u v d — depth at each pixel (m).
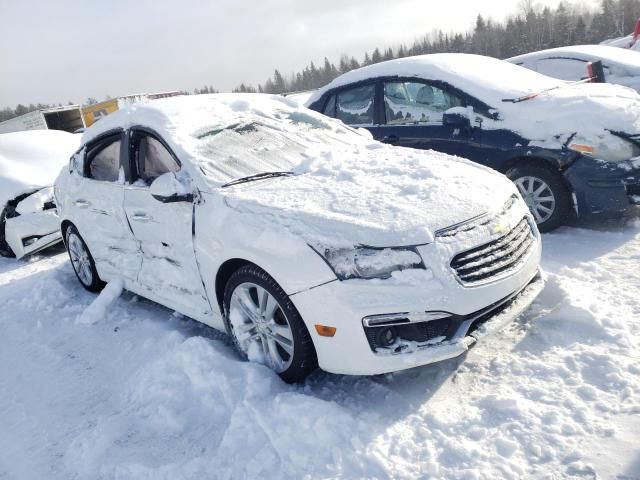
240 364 2.73
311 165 3.29
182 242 3.05
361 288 2.30
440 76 4.95
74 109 20.77
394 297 2.28
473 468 2.00
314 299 2.36
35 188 5.89
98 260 4.17
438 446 2.14
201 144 3.30
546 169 4.28
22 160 6.42
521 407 2.29
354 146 3.87
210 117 3.60
